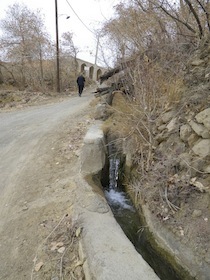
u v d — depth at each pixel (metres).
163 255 3.11
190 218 3.18
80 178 4.29
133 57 5.73
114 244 2.73
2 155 6.08
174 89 4.62
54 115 9.74
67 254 2.91
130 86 5.73
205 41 4.84
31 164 5.42
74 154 5.55
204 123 3.57
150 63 5.50
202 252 2.80
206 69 4.31
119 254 2.58
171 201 3.47
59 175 4.80
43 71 19.53
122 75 6.45
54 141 6.56
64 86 20.23
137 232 3.59
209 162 3.38
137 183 4.18
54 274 2.69
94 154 4.74
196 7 5.68
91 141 4.89
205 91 3.97
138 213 3.90
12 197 4.26
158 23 6.54
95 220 3.20
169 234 3.18
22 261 2.94
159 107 4.77
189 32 5.83
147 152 4.44
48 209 3.81
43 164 5.36
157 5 5.88
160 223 3.37
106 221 3.19
